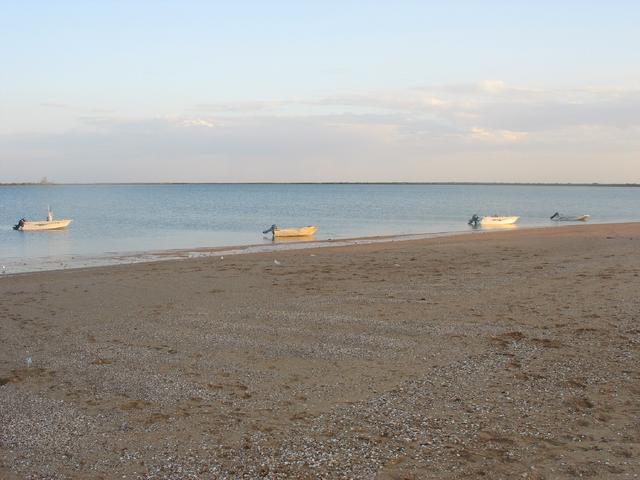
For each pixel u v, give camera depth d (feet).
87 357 30.40
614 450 18.22
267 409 22.56
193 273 60.70
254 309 41.39
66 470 17.76
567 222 171.12
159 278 57.41
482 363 27.78
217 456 18.47
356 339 32.65
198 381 26.18
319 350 30.71
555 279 51.16
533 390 23.94
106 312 41.78
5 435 20.49
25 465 18.13
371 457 18.06
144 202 331.16
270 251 86.99
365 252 80.23
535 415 21.29
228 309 41.70
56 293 49.83
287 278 56.13
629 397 22.88
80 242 109.70
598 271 55.21
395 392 24.12
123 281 55.72
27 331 36.50
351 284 51.70
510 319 36.45
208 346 32.01
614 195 532.32
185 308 42.47
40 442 19.86
